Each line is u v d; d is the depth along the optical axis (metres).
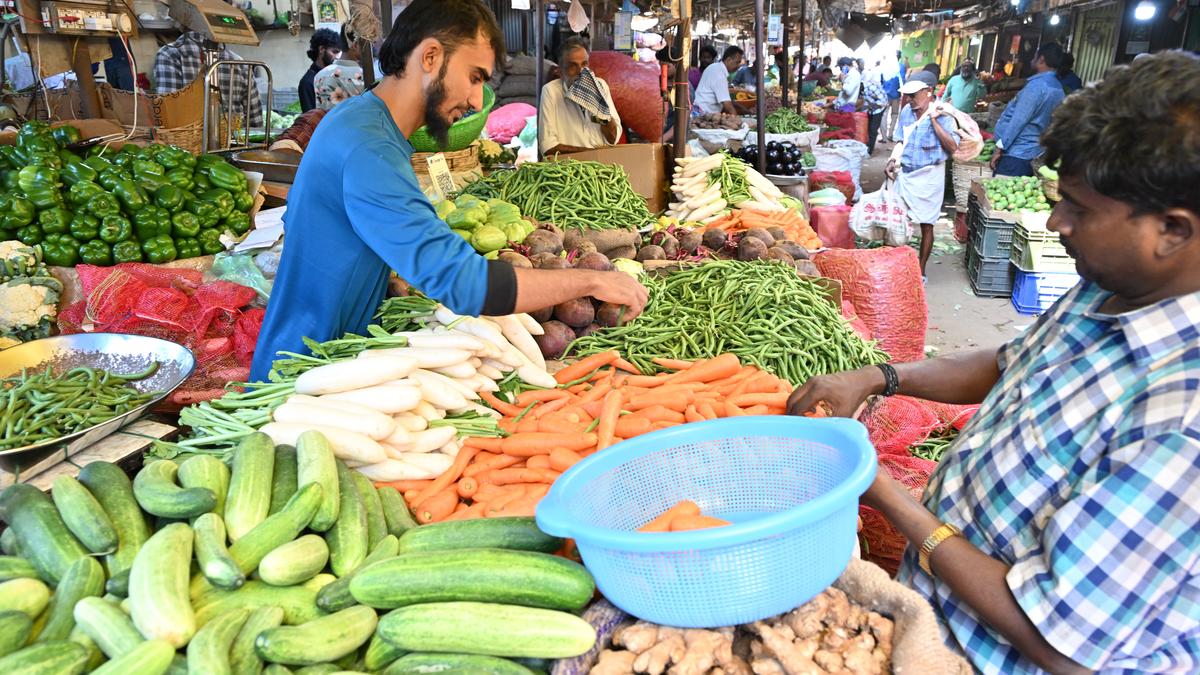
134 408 2.31
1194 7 13.56
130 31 6.10
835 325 3.45
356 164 2.20
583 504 1.52
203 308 3.58
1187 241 1.17
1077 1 16.91
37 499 1.64
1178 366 1.20
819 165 9.86
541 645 1.34
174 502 1.60
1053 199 7.35
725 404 2.57
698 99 12.30
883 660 1.37
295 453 1.87
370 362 2.16
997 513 1.45
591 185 5.00
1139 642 1.22
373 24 5.28
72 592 1.43
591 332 3.31
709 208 5.86
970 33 26.52
